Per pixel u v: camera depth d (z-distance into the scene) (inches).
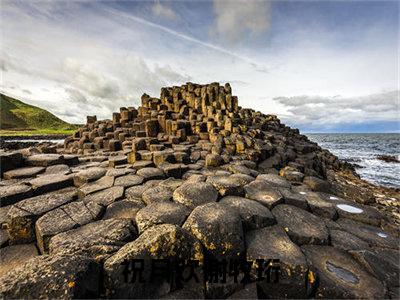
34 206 188.5
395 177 850.8
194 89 911.7
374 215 216.4
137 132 700.7
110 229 157.9
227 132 591.5
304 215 202.1
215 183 232.4
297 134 1093.8
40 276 101.8
